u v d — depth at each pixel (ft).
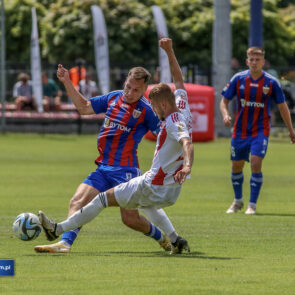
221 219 106.32
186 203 123.75
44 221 74.54
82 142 245.86
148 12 368.27
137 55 368.89
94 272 67.62
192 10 374.84
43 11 389.80
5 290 60.64
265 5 381.19
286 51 377.71
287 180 158.30
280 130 272.51
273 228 98.17
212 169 177.88
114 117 80.28
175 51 373.81
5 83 283.79
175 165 73.15
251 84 111.75
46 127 277.23
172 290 60.59
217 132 264.52
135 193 74.23
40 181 152.15
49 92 276.41
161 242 80.12
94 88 265.13
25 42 391.86
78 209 78.28
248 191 142.10
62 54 372.38
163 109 72.59
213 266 71.00
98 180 79.56
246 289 61.26
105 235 91.45
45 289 60.95
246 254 78.54
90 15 367.25
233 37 368.68
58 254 77.30
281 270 69.31
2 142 241.55
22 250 79.97
